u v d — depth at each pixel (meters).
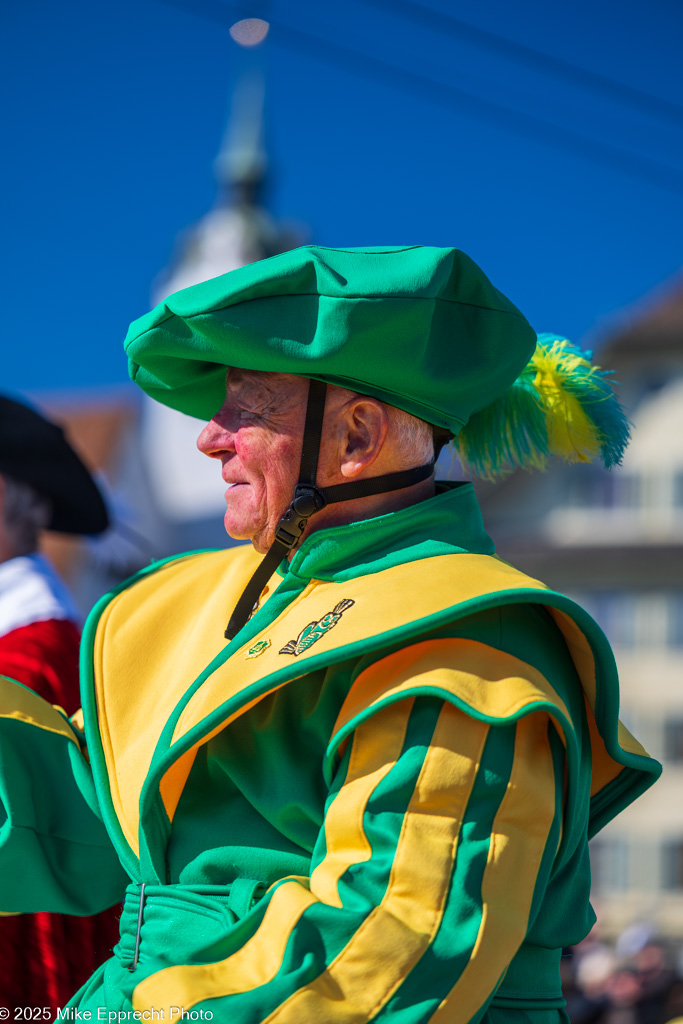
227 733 2.56
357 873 2.13
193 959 2.16
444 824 2.16
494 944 2.08
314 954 2.04
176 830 2.57
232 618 2.76
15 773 2.93
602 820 2.66
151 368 2.95
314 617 2.47
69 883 2.99
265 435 2.70
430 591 2.38
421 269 2.59
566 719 2.27
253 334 2.57
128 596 3.09
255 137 50.72
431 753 2.20
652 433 43.16
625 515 42.94
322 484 2.69
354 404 2.66
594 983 15.60
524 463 3.05
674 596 41.66
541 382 3.02
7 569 4.53
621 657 41.66
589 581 42.34
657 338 43.28
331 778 2.34
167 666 2.89
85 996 2.64
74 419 39.34
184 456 36.81
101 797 2.72
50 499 4.82
